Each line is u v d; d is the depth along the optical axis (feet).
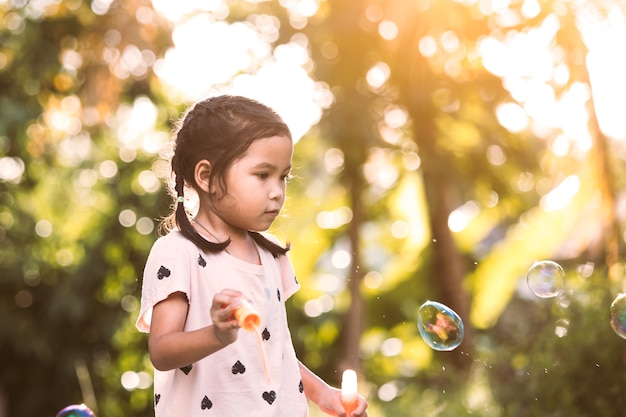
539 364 18.26
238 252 8.99
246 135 8.68
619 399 17.38
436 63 28.45
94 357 39.47
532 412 18.30
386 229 38.11
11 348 39.40
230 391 8.57
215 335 7.70
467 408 21.22
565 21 24.91
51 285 39.27
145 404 39.22
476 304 31.12
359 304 32.07
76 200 40.14
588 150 23.88
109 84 30.53
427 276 38.06
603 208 23.00
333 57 28.07
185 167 8.96
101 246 38.86
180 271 8.55
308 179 32.58
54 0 31.73
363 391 31.35
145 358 39.78
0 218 39.45
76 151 37.45
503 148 29.94
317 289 42.91
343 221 36.09
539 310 19.27
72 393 39.45
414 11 27.07
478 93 28.78
